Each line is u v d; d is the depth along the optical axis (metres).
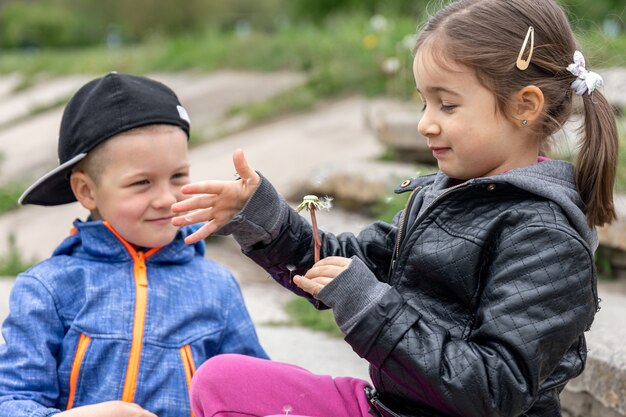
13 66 14.66
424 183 2.26
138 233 2.57
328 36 9.61
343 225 5.05
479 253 1.95
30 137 9.02
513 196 1.99
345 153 6.21
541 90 2.02
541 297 1.84
